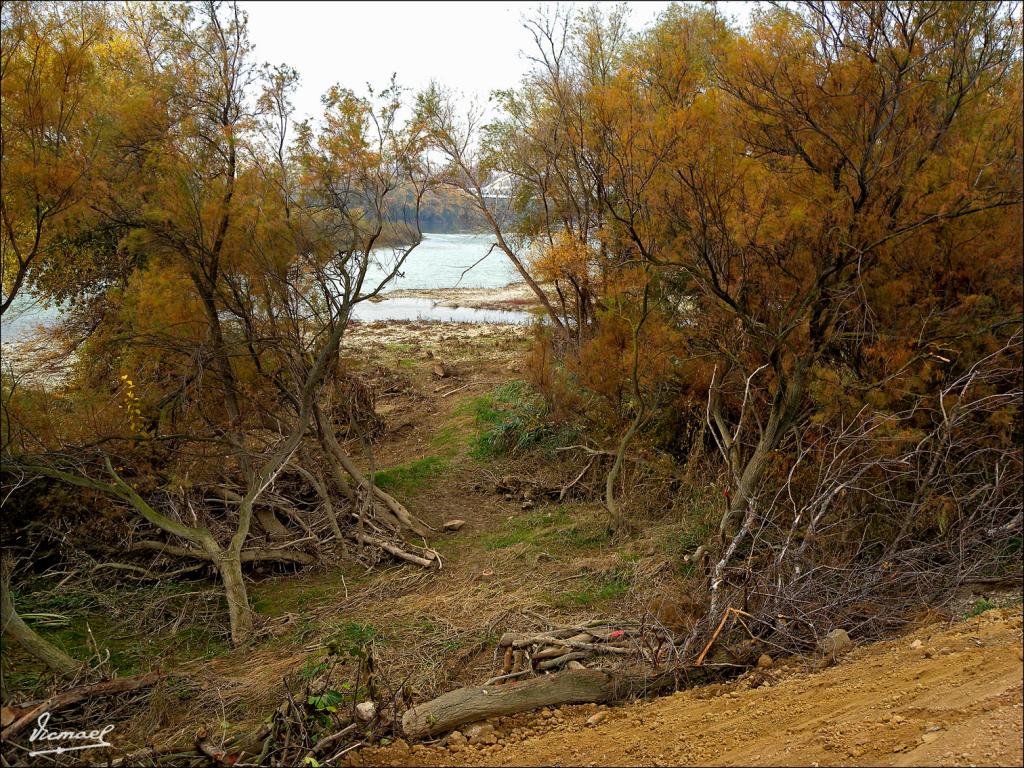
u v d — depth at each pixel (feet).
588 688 17.15
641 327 32.04
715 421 30.73
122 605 22.79
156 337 25.16
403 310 86.17
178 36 24.67
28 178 19.40
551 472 35.99
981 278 27.30
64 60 20.35
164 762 14.44
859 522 23.65
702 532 26.66
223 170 25.09
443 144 39.09
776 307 27.68
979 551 22.72
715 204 26.30
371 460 31.48
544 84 39.58
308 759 14.19
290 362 27.30
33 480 23.12
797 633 19.27
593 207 39.47
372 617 22.70
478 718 16.05
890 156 26.35
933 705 13.70
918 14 25.30
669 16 36.35
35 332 44.91
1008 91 28.12
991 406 25.13
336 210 27.12
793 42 26.03
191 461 27.25
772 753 13.28
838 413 25.32
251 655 20.72
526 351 57.11
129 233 24.47
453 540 30.14
